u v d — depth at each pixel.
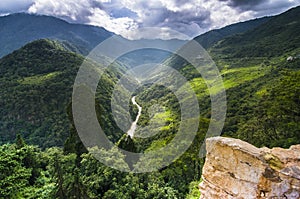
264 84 75.25
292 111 48.75
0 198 18.47
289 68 85.19
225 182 8.90
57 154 28.33
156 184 28.66
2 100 87.31
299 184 7.73
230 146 8.83
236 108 61.41
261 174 8.14
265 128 46.50
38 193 21.44
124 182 25.58
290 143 39.25
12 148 27.72
